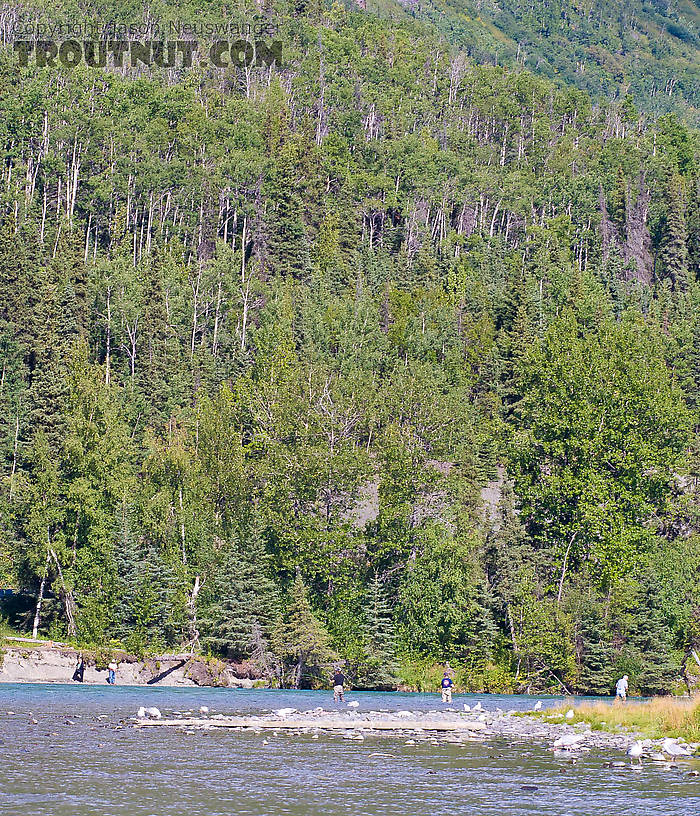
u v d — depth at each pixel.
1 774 54.69
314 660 133.62
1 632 132.88
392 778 56.16
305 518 145.75
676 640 147.50
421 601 142.75
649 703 88.25
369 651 137.12
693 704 82.75
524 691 138.00
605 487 154.75
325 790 52.69
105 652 129.00
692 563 154.00
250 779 55.34
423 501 152.12
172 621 137.50
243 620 135.62
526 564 148.50
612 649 139.62
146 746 66.19
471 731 77.38
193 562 147.50
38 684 121.25
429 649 143.38
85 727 75.31
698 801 50.38
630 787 53.88
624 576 148.25
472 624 143.50
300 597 134.50
